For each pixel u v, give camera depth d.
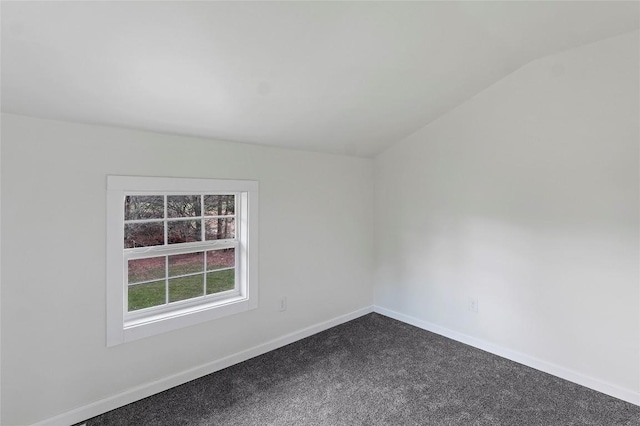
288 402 2.16
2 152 1.73
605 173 2.22
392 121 2.98
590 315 2.31
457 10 1.76
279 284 2.98
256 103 2.18
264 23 1.55
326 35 1.72
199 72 1.77
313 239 3.25
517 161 2.64
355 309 3.69
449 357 2.77
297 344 3.04
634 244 2.13
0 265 1.74
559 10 1.86
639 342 2.12
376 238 3.83
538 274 2.55
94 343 2.03
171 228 2.51
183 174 2.37
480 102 2.84
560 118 2.41
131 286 2.34
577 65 2.31
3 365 1.76
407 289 3.52
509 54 2.34
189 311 2.44
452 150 3.06
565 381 2.40
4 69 1.48
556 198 2.45
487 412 2.06
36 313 1.84
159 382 2.27
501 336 2.78
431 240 3.27
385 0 1.58
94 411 2.02
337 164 3.45
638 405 2.12
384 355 2.81
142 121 2.08
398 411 2.07
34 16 1.28
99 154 2.02
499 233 2.76
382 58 2.03
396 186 3.58
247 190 2.73
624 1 1.79
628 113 2.12
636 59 2.09
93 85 1.70
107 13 1.32
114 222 2.08
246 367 2.61
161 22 1.41
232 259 2.83
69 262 1.94
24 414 1.82
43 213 1.85
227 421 1.97
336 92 2.28
